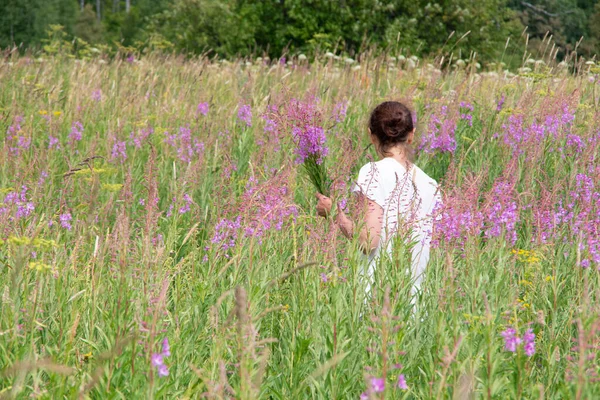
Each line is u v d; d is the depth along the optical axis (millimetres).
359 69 27719
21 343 8273
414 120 10867
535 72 23312
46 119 20266
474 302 8742
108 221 13078
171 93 24547
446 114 18109
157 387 7098
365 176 10305
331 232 9773
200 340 8844
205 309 9250
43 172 14672
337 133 17672
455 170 12016
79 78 26266
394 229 9688
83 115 21266
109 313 8648
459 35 61000
